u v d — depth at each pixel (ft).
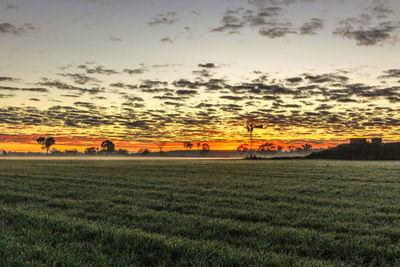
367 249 21.48
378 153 287.69
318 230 27.55
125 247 21.42
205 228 27.32
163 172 99.09
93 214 33.12
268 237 24.48
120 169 114.52
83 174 88.58
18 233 24.91
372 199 44.78
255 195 47.70
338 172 99.30
